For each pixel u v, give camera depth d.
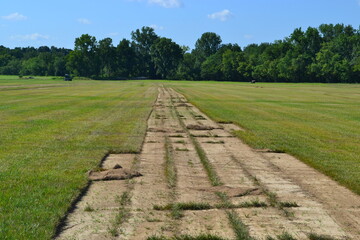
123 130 15.93
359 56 117.62
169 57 159.00
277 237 5.73
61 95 39.94
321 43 129.50
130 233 5.79
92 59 152.75
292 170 9.88
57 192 7.48
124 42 159.00
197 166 10.20
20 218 6.11
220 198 7.50
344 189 8.28
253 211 6.85
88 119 19.50
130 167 9.88
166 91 54.25
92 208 6.83
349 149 12.55
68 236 5.64
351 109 28.47
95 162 10.15
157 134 15.41
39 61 179.50
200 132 16.19
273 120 20.66
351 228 6.16
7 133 14.62
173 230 5.93
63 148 11.94
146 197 7.48
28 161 10.12
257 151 12.30
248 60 144.75
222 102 33.94
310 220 6.47
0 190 7.54
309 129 17.30
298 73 126.12
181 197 7.52
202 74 151.75
